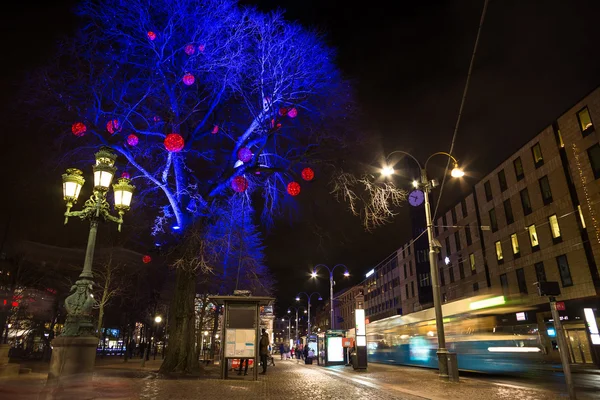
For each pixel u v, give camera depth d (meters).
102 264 29.20
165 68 16.64
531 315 24.47
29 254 26.30
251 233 30.77
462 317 17.91
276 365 28.83
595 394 11.26
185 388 10.77
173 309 16.95
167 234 17.47
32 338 36.00
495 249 39.34
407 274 65.88
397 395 10.38
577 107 29.09
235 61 16.86
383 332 29.16
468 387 12.35
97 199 9.10
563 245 30.36
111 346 49.31
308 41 17.86
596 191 27.48
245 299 14.06
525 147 34.97
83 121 15.41
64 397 7.44
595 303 27.31
